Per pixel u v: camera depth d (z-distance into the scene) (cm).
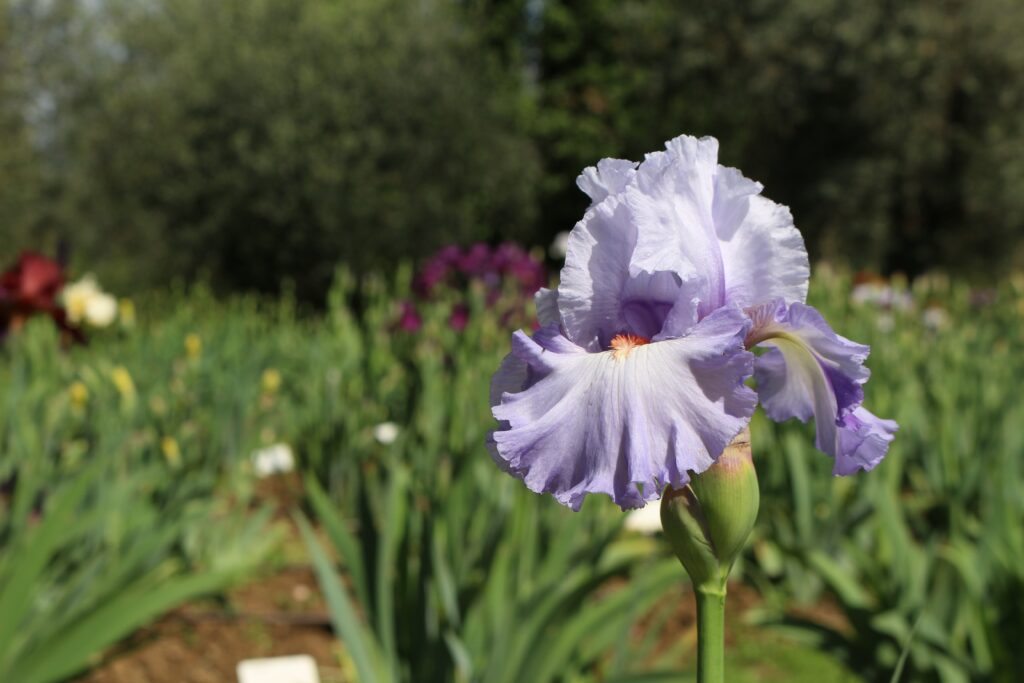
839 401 123
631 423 110
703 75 2434
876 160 2206
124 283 1744
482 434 445
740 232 128
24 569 268
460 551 338
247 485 555
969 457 512
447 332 671
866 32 2134
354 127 1953
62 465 419
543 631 274
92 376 553
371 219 1948
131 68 2095
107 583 318
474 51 2212
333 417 581
